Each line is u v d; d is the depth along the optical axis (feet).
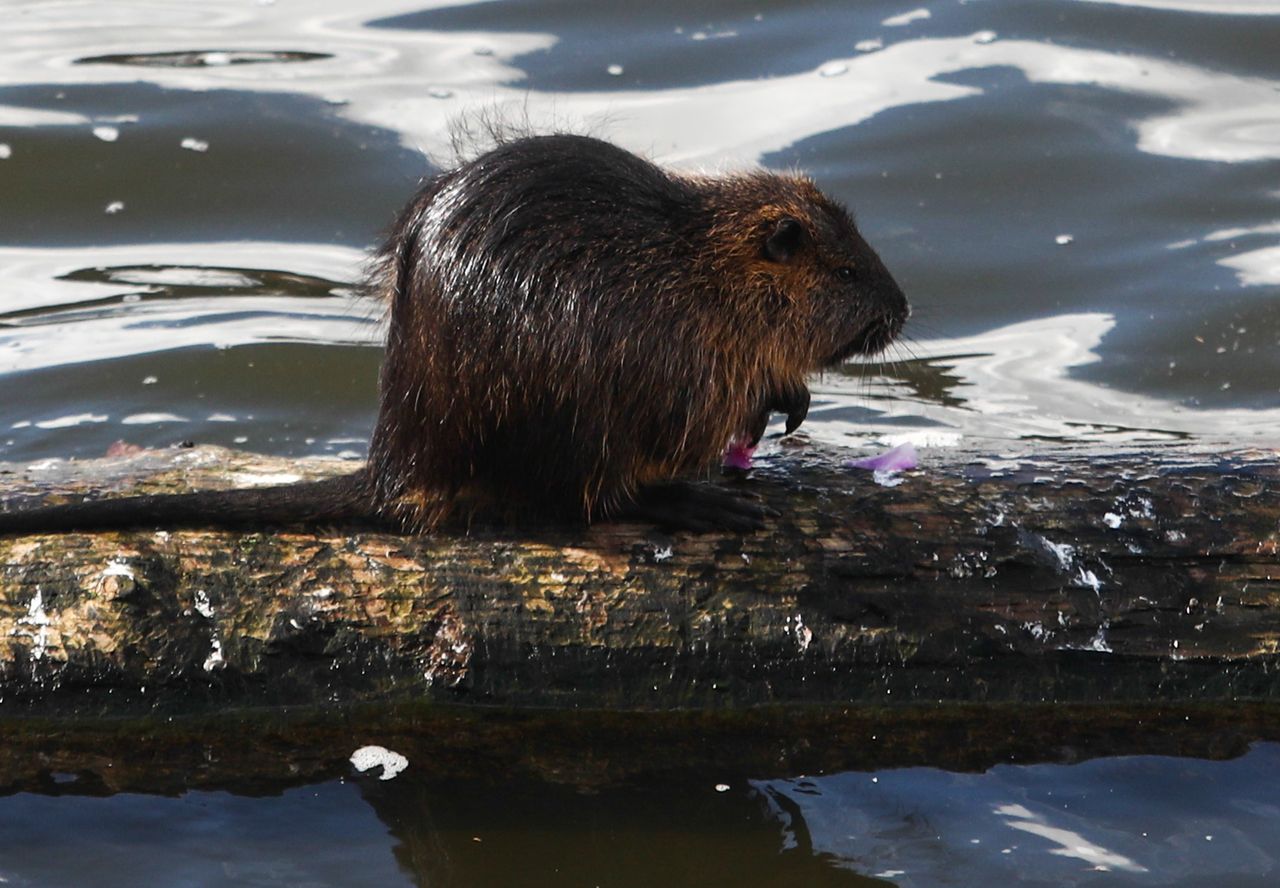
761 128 57.72
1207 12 64.13
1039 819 31.14
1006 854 30.14
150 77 61.57
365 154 57.47
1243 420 46.68
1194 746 32.83
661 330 32.12
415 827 30.96
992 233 54.13
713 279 33.19
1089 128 58.29
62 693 31.89
